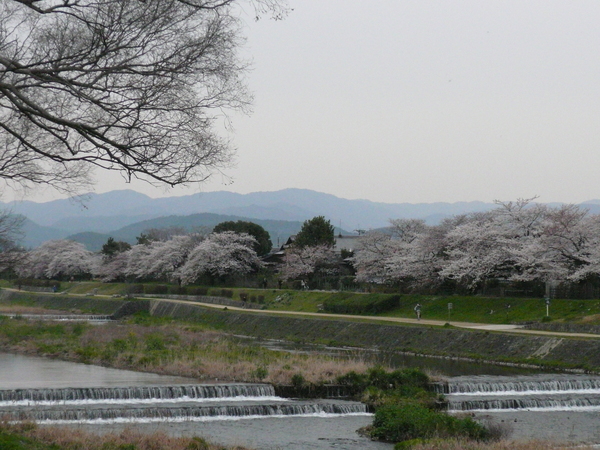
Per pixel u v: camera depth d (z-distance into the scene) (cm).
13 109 1510
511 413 3319
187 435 2683
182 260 12400
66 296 11769
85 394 3306
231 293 10150
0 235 4147
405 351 5616
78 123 1402
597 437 2814
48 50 1477
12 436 1927
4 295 13375
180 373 4000
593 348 4531
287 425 2959
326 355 4988
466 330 5488
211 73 1489
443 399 3453
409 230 9581
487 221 7494
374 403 3297
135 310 9831
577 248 6269
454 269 6975
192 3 1460
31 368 4256
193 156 1508
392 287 8512
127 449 2162
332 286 9856
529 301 6384
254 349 4938
